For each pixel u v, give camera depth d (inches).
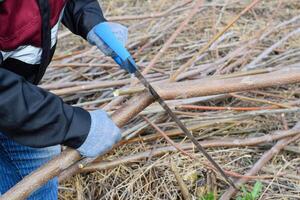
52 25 57.6
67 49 112.9
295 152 83.8
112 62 101.3
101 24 62.5
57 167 55.1
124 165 81.6
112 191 78.2
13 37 53.2
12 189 54.4
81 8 64.8
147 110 82.9
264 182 79.4
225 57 98.3
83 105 89.0
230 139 84.3
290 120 89.5
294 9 122.4
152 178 80.0
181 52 107.3
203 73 96.3
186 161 81.3
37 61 57.8
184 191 75.4
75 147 54.6
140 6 128.4
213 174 78.0
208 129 87.3
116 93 60.2
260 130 88.6
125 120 57.6
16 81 50.1
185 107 82.5
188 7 118.2
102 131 54.2
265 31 108.9
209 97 88.1
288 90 95.6
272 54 105.6
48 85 92.4
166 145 84.1
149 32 112.0
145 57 104.3
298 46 107.1
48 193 68.8
